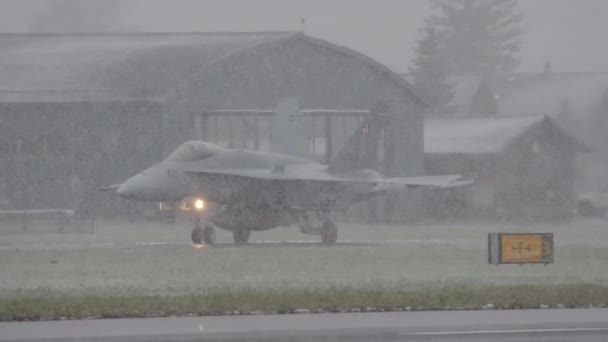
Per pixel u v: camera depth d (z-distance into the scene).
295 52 199.12
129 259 100.56
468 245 124.38
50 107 184.38
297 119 149.75
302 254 107.50
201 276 83.88
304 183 130.25
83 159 184.00
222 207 129.00
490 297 67.25
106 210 183.25
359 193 137.62
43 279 81.81
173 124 184.00
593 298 67.44
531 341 51.31
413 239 139.88
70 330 55.53
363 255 106.38
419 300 65.81
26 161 183.88
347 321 59.00
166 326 57.00
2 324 58.31
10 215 161.88
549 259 91.12
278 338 52.78
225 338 52.78
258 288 72.69
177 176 124.38
